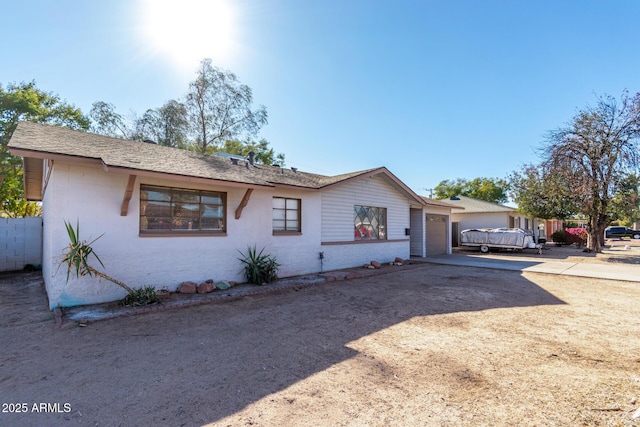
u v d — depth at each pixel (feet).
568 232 83.92
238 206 27.61
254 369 11.52
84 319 17.20
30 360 12.27
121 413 8.66
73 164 19.79
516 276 33.53
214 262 26.07
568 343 14.12
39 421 8.30
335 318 18.24
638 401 9.19
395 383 10.43
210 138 85.76
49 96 67.92
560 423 8.13
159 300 21.26
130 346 13.73
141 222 22.66
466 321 17.66
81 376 10.93
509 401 9.25
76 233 19.77
